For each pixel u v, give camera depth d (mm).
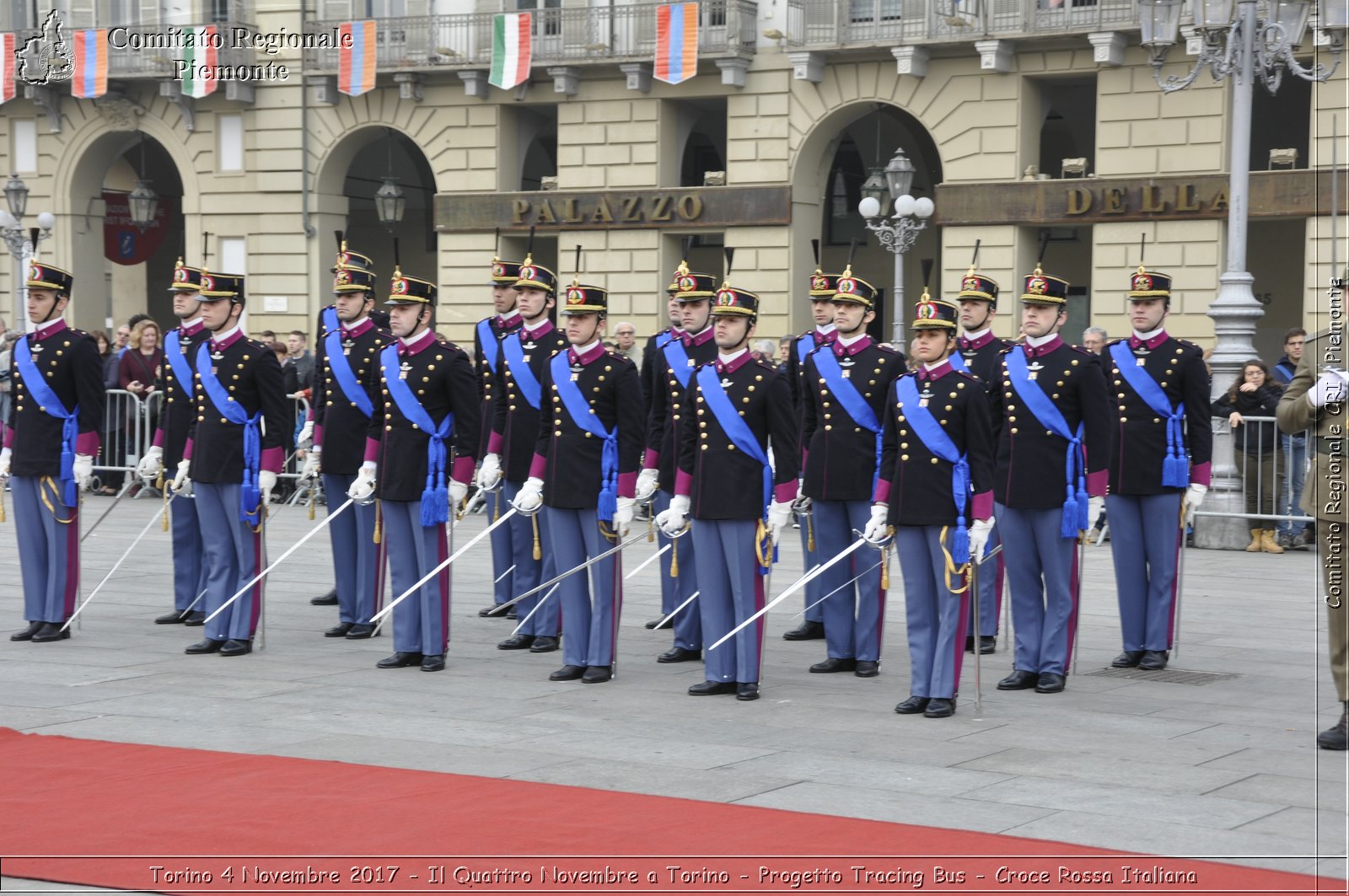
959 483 21641
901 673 25156
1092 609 31344
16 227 65500
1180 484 25078
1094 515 23516
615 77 69875
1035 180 62875
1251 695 23234
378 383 25547
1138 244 61281
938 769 18500
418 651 25312
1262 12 49781
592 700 22734
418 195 85688
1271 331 66562
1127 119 61438
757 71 67812
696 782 17781
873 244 78312
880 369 25250
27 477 27219
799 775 18188
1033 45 62719
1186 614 30578
